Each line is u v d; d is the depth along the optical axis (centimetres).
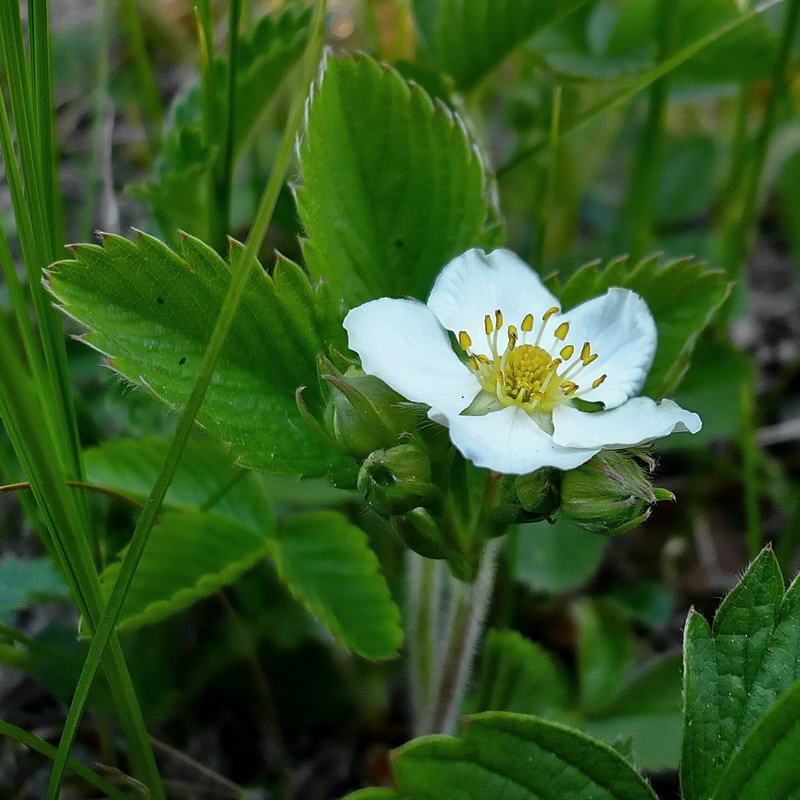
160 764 10
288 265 8
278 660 10
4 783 9
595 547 10
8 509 11
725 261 12
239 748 10
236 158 11
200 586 8
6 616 9
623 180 17
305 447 8
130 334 7
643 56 12
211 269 8
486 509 7
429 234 9
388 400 7
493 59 11
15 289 8
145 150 14
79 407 11
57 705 10
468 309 8
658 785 10
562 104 13
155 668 10
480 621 8
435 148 8
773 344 15
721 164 15
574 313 8
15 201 7
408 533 7
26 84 8
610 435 7
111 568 8
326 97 8
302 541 9
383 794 7
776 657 7
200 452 9
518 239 14
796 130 14
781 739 6
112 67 15
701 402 11
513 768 7
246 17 12
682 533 12
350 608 8
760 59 12
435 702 9
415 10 11
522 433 8
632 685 10
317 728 10
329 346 8
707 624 7
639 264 9
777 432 12
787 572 10
